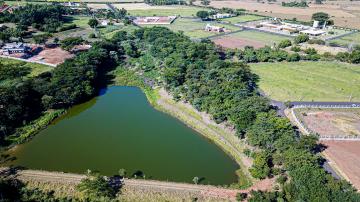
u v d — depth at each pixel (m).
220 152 151.62
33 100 179.50
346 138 155.88
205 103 177.00
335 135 158.12
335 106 189.75
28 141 154.62
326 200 104.56
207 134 164.62
